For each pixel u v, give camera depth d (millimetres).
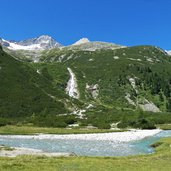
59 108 152875
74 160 38594
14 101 147750
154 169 33938
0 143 69500
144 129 123188
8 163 33062
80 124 124750
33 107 147000
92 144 71438
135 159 42312
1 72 174250
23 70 191250
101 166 34844
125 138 85812
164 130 120000
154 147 66375
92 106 171000
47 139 82438
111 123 132500
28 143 71812
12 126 111250
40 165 33656
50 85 192500
